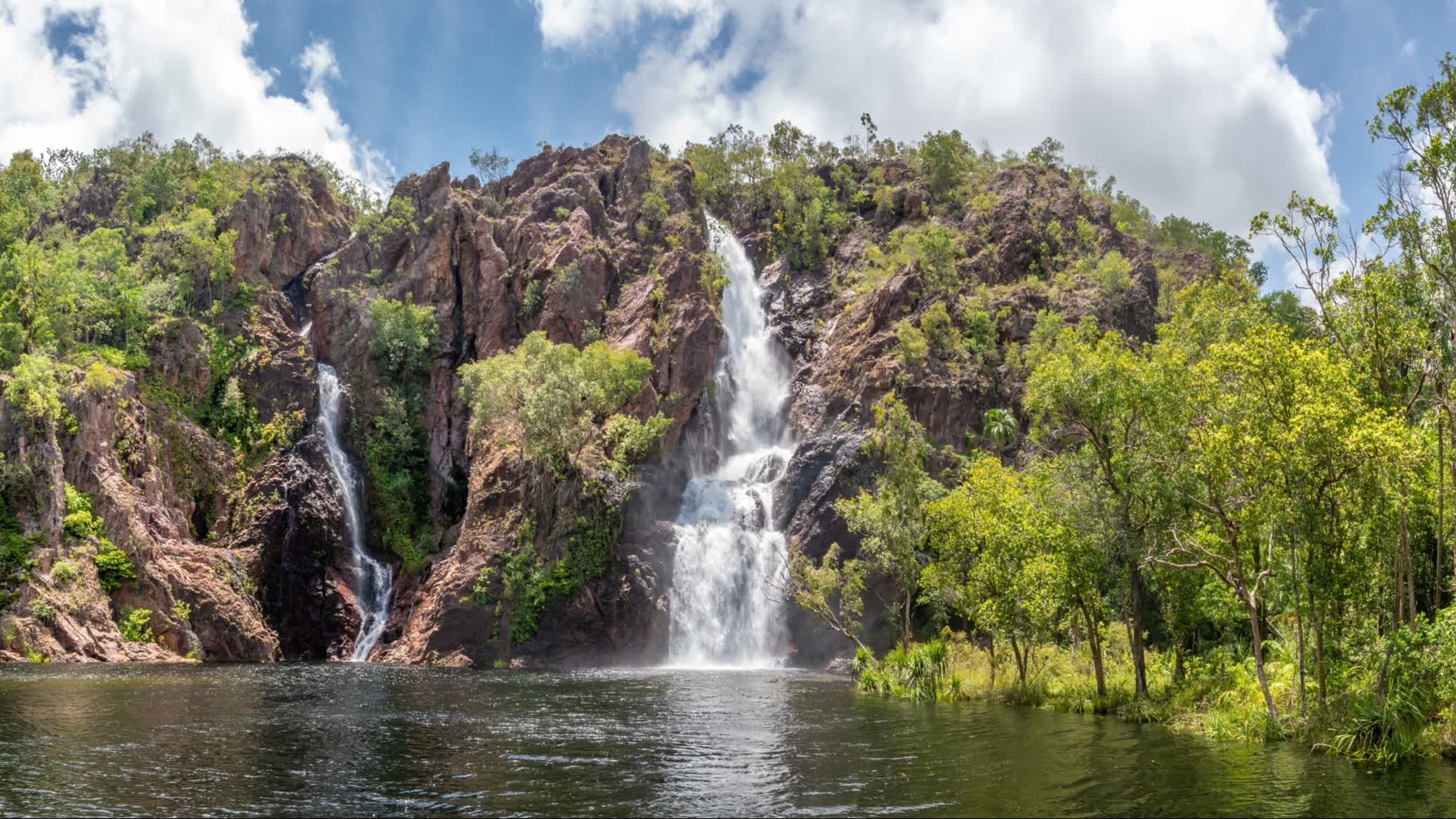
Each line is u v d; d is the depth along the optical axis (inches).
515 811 709.3
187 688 1603.1
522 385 2861.7
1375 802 713.6
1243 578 1186.6
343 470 3073.3
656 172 4141.2
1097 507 1305.4
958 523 1688.0
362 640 2768.2
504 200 4028.1
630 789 792.3
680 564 2800.2
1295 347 990.4
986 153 4911.4
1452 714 918.4
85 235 3307.1
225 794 755.4
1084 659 1771.7
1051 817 680.4
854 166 4793.3
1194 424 1194.0
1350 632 1122.0
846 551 2719.0
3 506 2266.2
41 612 2181.3
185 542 2615.7
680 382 3233.3
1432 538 1255.5
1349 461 949.2
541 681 1998.0
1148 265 3690.9
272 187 3577.8
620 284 3592.5
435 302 3499.0
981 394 3157.0
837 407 3255.4
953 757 944.3
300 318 3430.1
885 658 1883.6
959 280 3654.0
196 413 2938.0
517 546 2731.3
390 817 689.6
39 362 2407.7
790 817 689.6
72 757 909.2
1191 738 1071.6
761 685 1921.8
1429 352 1060.5
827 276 4099.4
